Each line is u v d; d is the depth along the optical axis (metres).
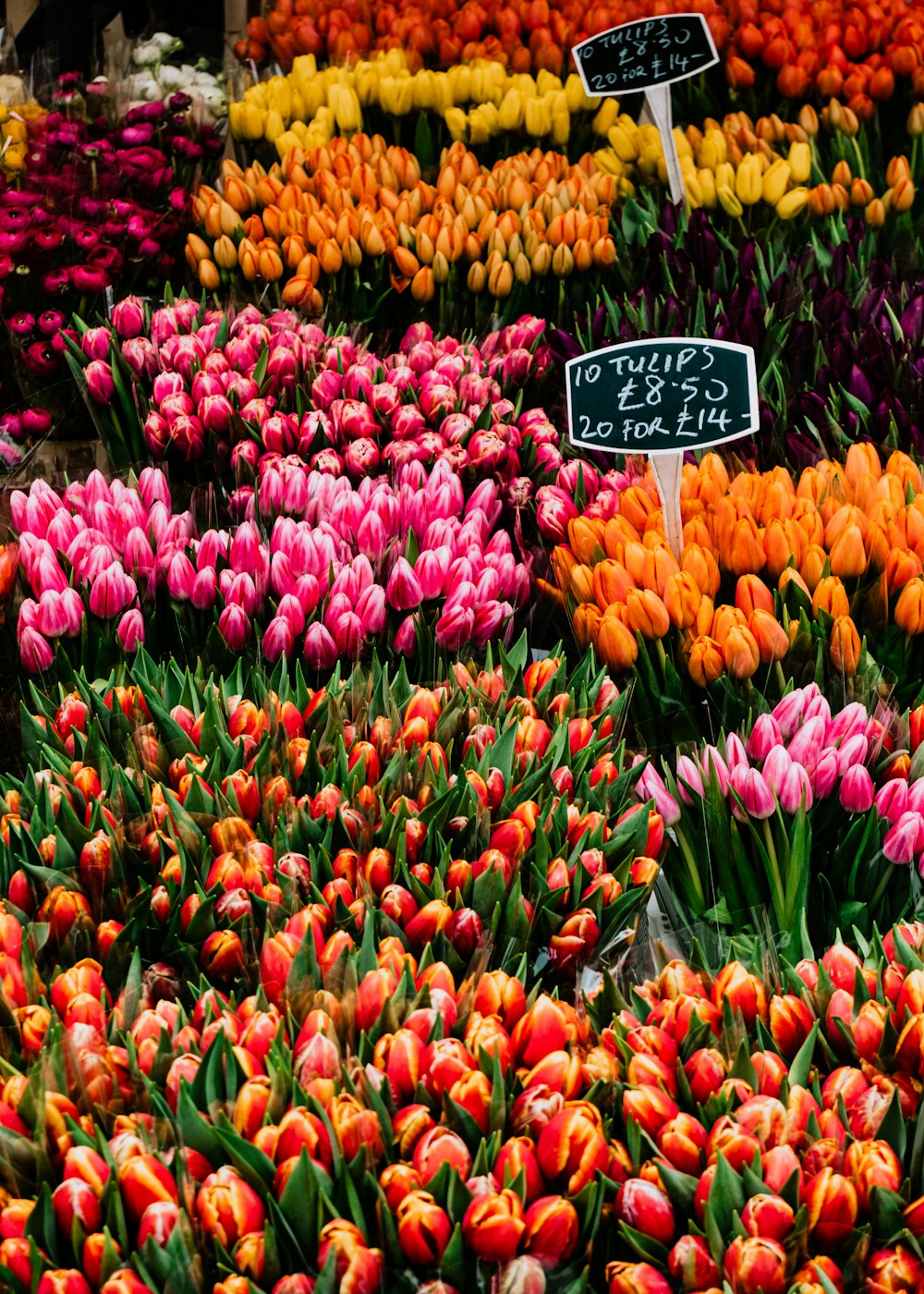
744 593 1.71
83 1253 0.97
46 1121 1.06
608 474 2.16
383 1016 1.16
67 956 1.30
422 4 3.91
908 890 1.52
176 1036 1.15
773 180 3.14
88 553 1.85
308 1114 1.04
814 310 2.60
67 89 3.40
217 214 2.94
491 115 3.38
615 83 3.09
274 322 2.55
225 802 1.43
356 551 1.97
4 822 1.43
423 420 2.30
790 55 3.50
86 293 2.85
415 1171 1.01
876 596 1.75
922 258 3.01
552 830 1.42
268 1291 0.99
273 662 1.79
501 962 1.36
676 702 1.73
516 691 1.70
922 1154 1.04
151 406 2.32
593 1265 1.06
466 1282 0.99
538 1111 1.06
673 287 2.71
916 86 3.38
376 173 3.10
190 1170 1.04
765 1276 0.97
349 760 1.53
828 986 1.21
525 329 2.60
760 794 1.48
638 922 1.44
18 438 2.70
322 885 1.37
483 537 2.02
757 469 2.15
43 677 1.78
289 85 3.45
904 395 2.26
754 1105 1.07
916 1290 0.99
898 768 1.54
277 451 2.21
